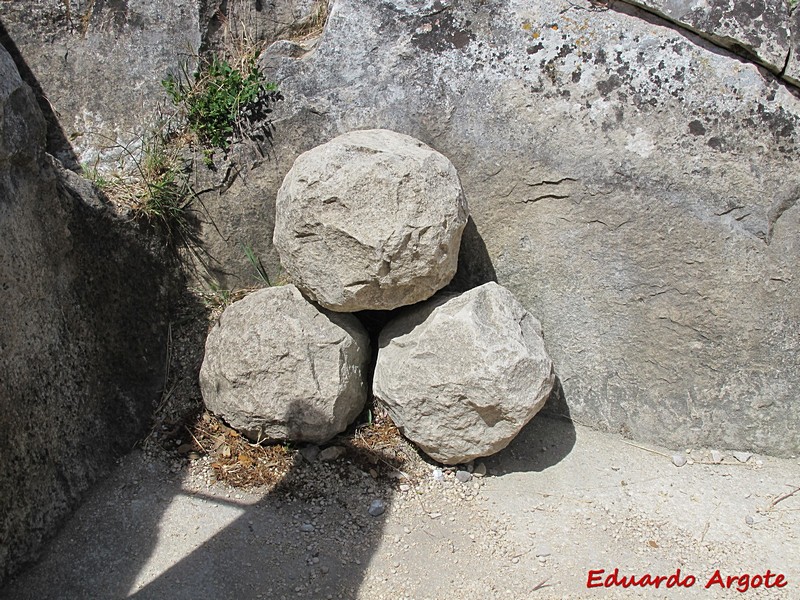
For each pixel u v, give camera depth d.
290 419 3.12
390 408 3.16
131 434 3.19
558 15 3.25
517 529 2.98
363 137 3.12
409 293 3.03
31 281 2.77
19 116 2.76
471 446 3.08
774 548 2.91
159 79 3.64
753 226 3.15
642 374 3.39
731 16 3.05
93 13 3.65
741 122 3.12
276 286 3.39
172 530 2.87
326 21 3.56
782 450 3.36
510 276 3.46
